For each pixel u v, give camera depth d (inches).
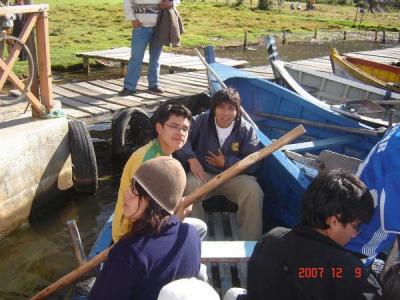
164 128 124.3
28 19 206.1
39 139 210.8
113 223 123.3
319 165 166.2
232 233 160.1
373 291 73.9
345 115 232.2
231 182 156.6
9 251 189.5
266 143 172.4
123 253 76.0
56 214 217.5
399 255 114.2
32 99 216.5
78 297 134.4
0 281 171.6
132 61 318.0
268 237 81.2
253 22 947.3
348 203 75.7
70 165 231.1
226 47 685.3
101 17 801.6
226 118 157.8
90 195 234.4
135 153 125.2
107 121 289.6
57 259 185.3
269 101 257.1
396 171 98.7
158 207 77.9
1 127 211.8
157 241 78.2
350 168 161.8
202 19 916.6
